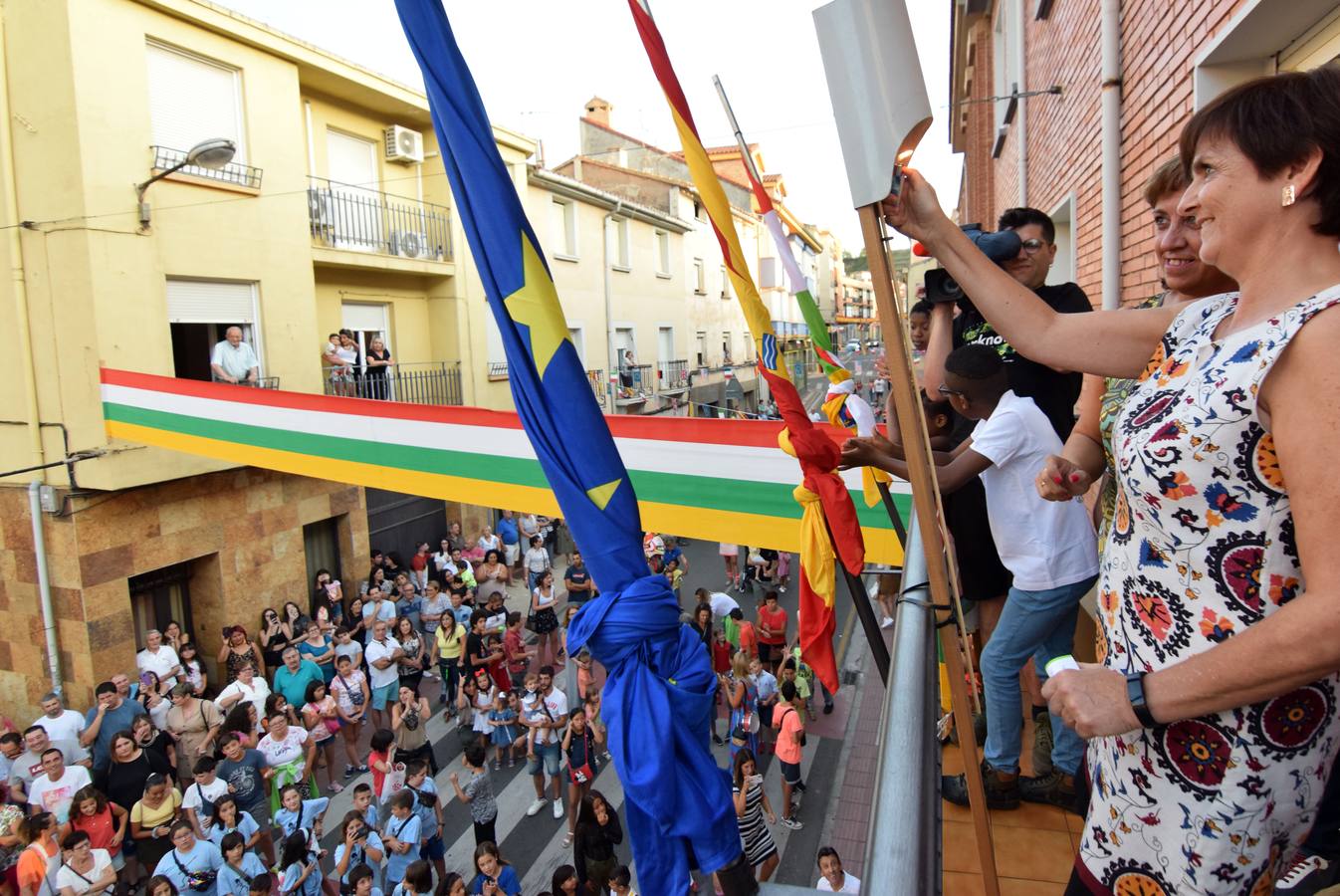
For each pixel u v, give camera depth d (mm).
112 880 6559
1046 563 2273
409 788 7277
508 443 5445
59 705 8180
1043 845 2387
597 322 20797
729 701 9180
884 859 763
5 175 9570
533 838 8352
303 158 12383
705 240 28234
